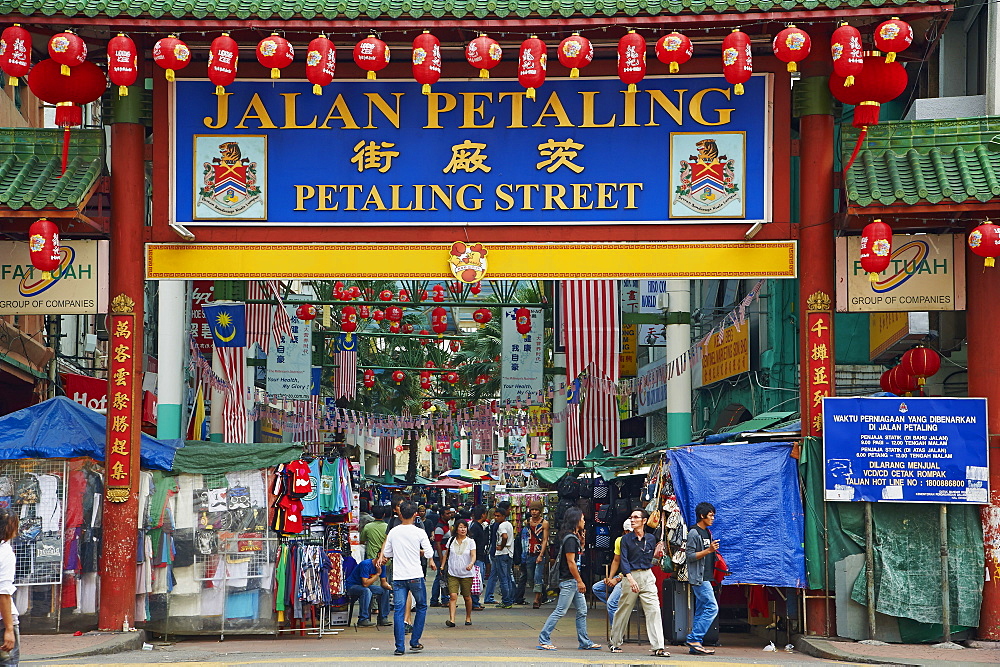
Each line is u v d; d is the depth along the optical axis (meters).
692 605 15.23
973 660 13.02
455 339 31.94
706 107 15.10
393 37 14.70
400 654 13.73
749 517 14.63
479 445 41.72
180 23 14.02
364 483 42.56
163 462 15.14
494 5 13.89
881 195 13.80
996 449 14.34
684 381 23.02
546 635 14.95
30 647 13.40
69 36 13.79
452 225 15.13
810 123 14.95
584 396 27.61
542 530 23.70
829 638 14.37
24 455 14.80
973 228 14.52
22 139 15.15
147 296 28.72
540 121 15.18
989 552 14.22
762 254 14.99
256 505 15.52
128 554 14.67
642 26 14.05
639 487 24.25
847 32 13.44
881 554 14.33
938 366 15.27
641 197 15.06
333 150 15.25
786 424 18.11
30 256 14.13
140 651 13.98
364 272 15.13
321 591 16.28
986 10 18.47
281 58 13.61
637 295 29.64
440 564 24.06
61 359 26.47
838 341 22.86
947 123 14.76
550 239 15.11
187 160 15.23
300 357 27.70
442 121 15.23
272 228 15.20
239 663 12.57
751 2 13.79
